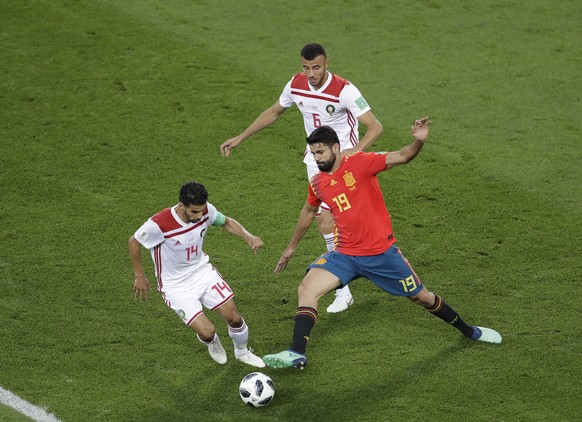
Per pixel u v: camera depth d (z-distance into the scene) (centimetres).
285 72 4512
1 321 2842
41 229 3369
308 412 2412
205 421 2389
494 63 4606
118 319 2858
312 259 3186
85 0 5212
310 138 2420
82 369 2616
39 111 4219
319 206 2653
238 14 5109
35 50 4722
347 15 5103
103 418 2402
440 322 2802
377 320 2830
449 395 2456
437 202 3497
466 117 4125
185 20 5025
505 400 2430
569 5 5197
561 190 3538
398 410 2405
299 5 5222
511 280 3000
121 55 4672
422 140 2297
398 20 5047
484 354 2630
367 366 2600
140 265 2506
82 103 4284
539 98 4275
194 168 3791
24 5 5147
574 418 2352
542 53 4694
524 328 2750
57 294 2988
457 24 5000
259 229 3375
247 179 3709
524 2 5244
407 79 4469
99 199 3569
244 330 2572
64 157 3866
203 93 4347
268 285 3048
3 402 2464
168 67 4562
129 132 4053
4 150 3916
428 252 3181
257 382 2420
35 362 2645
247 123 4106
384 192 3581
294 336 2386
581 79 4428
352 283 3038
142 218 3441
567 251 3142
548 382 2495
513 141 3919
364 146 2753
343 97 2797
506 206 3444
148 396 2495
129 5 5184
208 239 3325
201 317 2495
